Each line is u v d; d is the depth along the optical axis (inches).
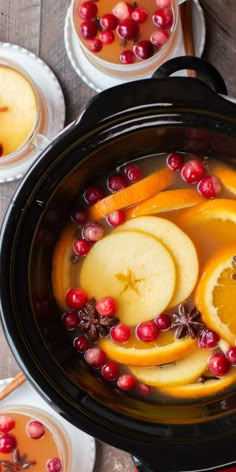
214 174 29.1
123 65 31.4
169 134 27.8
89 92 32.2
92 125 26.7
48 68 32.2
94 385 28.5
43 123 32.0
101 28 32.0
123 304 29.0
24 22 32.4
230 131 27.2
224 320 28.7
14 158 31.6
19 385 31.8
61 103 32.1
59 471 32.6
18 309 27.0
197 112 26.8
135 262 29.0
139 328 28.8
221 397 29.0
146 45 31.7
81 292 29.1
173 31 31.6
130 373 29.1
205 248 28.8
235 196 29.0
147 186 28.9
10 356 32.0
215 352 28.8
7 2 32.4
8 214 26.9
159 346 28.8
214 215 28.8
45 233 28.3
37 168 26.9
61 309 29.4
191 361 28.9
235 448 26.5
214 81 27.3
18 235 27.1
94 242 29.3
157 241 28.9
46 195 27.4
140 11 31.8
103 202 29.0
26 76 31.7
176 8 31.4
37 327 27.3
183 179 29.1
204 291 28.7
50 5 32.3
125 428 26.7
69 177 27.8
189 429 26.8
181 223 29.0
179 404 28.9
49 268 29.3
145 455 26.4
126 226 29.1
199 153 29.1
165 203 28.9
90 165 28.3
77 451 32.1
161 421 27.1
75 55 32.0
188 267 28.8
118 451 32.1
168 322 28.8
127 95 26.5
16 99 32.0
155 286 28.9
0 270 26.7
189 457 26.4
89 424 26.6
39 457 32.6
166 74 27.2
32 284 27.6
